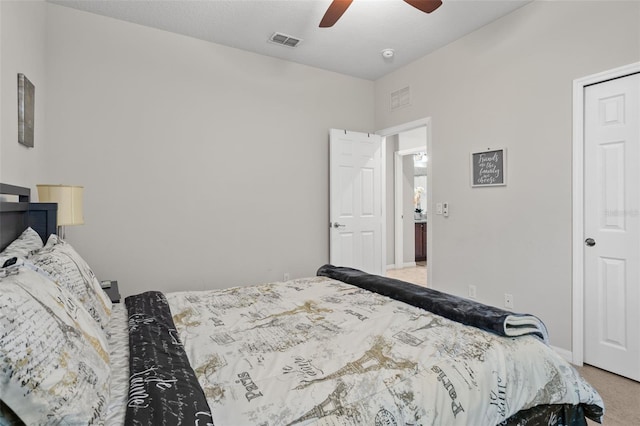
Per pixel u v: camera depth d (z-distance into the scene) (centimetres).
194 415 83
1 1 189
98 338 107
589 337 248
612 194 237
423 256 699
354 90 435
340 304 184
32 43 244
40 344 79
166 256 323
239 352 124
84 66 290
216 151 346
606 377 231
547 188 269
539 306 274
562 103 259
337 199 407
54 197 216
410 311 169
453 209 344
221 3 279
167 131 323
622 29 227
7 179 198
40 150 263
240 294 206
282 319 161
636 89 225
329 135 413
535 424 127
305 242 401
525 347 132
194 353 124
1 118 189
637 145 225
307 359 118
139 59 311
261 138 372
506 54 296
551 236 266
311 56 376
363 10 287
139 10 289
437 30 320
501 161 300
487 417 112
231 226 355
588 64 244
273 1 276
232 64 355
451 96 345
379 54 371
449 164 347
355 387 101
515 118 289
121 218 304
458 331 142
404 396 101
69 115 284
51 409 73
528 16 279
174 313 170
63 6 282
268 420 87
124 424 80
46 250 147
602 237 242
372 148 435
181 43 329
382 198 445
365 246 430
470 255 327
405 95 400
